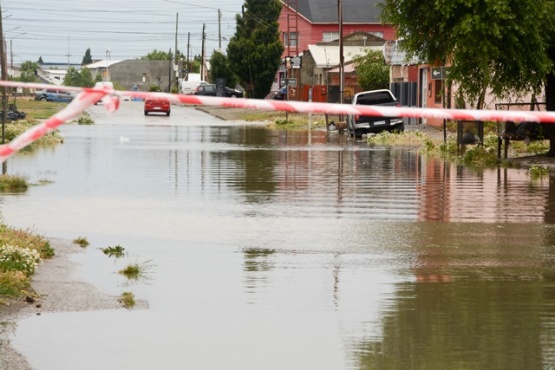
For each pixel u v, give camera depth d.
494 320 19.89
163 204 39.00
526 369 16.38
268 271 25.08
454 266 26.06
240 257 27.14
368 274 24.84
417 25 58.66
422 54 59.81
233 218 34.91
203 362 16.75
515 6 54.41
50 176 50.94
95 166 57.66
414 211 37.06
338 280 24.02
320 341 18.16
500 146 60.12
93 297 21.70
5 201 39.78
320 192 43.81
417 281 23.98
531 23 54.00
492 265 26.27
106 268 25.23
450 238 30.67
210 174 52.81
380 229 32.41
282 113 155.12
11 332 18.66
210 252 27.89
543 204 39.34
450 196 42.19
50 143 78.81
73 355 17.12
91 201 39.91
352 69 164.25
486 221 34.41
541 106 70.75
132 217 35.06
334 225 33.25
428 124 109.38
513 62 55.69
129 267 24.61
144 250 28.16
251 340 18.22
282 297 21.97
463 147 66.19
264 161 62.53
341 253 27.92
